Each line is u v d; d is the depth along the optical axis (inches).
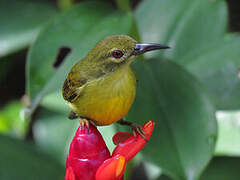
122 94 66.9
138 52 67.1
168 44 71.1
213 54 70.4
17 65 88.1
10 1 73.2
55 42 68.3
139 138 66.1
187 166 67.2
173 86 68.3
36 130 72.9
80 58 67.9
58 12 73.0
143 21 71.6
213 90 69.7
